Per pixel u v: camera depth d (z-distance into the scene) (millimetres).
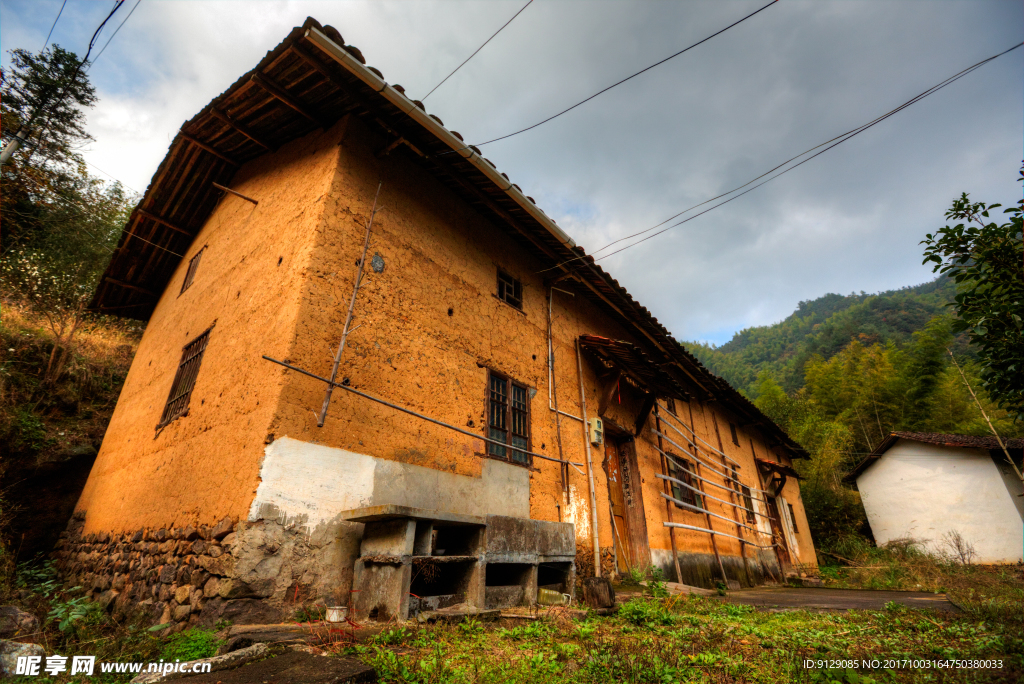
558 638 4207
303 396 4977
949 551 17125
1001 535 16438
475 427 6758
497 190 7316
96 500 7883
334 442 5094
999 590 9094
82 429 10008
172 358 7727
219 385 5875
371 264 6102
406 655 3312
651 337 10844
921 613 5980
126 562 5961
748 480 15492
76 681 3223
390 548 4523
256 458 4594
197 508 5086
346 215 6031
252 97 6766
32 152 12398
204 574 4496
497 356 7566
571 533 6379
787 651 4047
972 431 20391
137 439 7469
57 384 10383
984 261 4129
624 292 9406
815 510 21578
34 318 11711
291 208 6512
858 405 25266
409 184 7133
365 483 5234
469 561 4926
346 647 3420
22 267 12375
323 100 6512
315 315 5305
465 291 7410
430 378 6344
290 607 4359
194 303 7988
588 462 8609
